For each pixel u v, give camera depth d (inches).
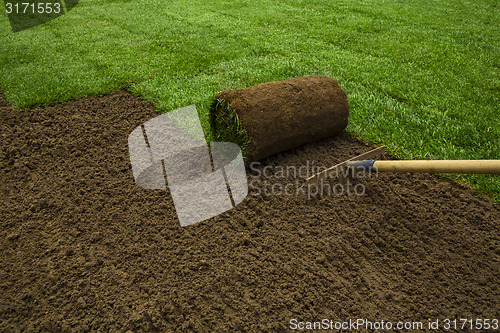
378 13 419.8
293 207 146.1
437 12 426.3
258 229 136.1
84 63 293.7
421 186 156.3
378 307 109.8
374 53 303.3
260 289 115.0
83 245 131.8
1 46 337.7
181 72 269.9
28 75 273.9
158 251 128.4
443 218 140.0
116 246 130.9
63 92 244.2
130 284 117.2
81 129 203.2
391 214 142.8
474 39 334.6
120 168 171.0
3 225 141.7
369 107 214.5
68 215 145.2
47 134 199.5
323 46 318.0
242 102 162.6
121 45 332.2
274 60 287.1
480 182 154.2
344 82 249.6
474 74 258.7
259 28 370.3
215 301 111.8
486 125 192.9
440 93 231.1
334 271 121.0
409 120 201.0
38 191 159.3
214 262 123.8
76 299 113.0
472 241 130.1
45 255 128.4
